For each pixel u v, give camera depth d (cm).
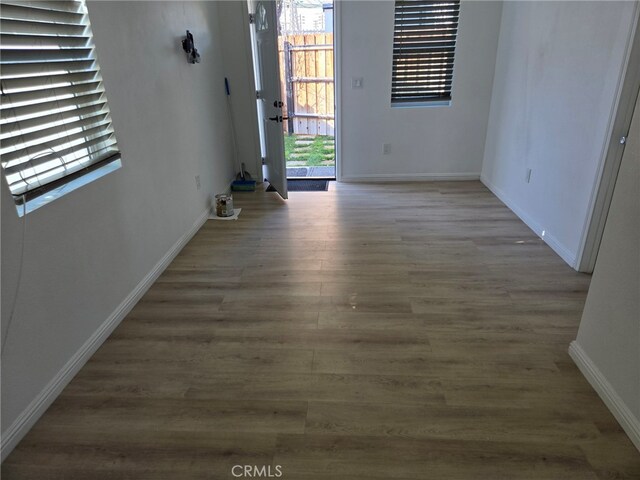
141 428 171
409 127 460
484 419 171
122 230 239
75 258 197
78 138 202
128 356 211
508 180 398
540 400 180
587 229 267
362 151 471
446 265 293
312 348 215
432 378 193
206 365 204
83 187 202
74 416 176
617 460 153
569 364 200
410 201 418
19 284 163
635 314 159
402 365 202
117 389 190
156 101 281
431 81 444
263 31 396
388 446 161
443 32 422
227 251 322
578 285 265
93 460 158
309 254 314
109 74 223
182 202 328
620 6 232
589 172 264
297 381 194
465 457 156
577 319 232
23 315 166
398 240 334
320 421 172
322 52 663
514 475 149
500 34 416
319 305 251
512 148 387
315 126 714
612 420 169
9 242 157
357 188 462
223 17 418
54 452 161
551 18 312
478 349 211
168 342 221
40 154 177
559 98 301
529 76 351
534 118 342
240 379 196
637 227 157
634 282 159
